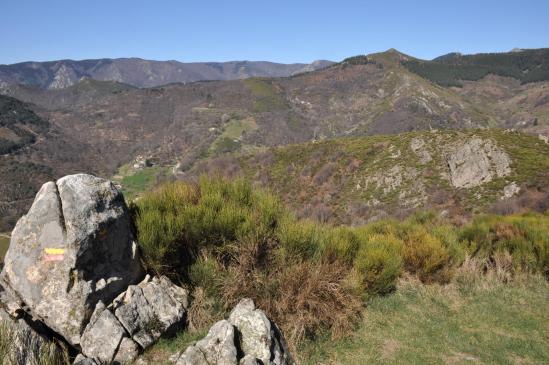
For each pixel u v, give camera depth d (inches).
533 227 378.9
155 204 213.0
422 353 196.7
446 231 365.7
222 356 141.7
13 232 169.8
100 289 163.0
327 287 204.4
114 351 151.9
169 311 173.9
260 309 178.5
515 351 204.2
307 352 182.2
